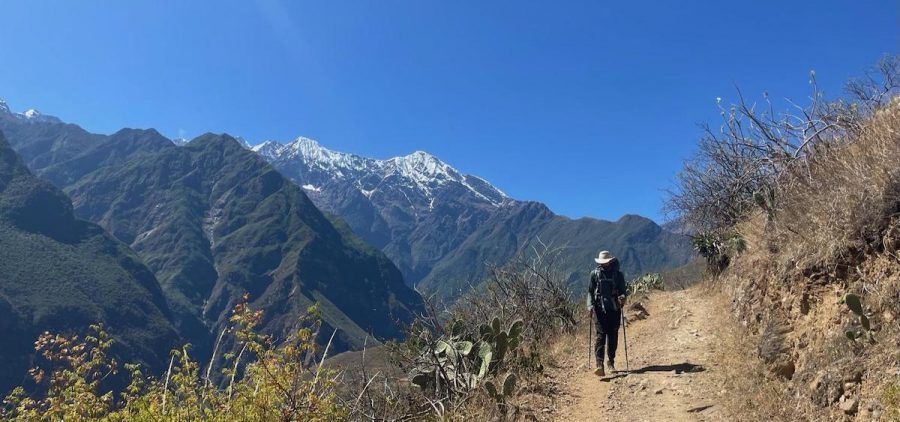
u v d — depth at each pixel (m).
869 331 4.61
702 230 14.23
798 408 5.05
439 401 6.87
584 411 6.77
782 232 6.91
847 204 5.38
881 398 4.07
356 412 6.22
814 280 5.77
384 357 8.81
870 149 5.63
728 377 6.61
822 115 7.91
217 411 4.87
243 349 4.99
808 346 5.54
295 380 5.00
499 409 6.75
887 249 4.77
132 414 4.74
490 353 7.98
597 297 8.12
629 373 7.83
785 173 8.41
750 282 7.91
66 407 4.43
